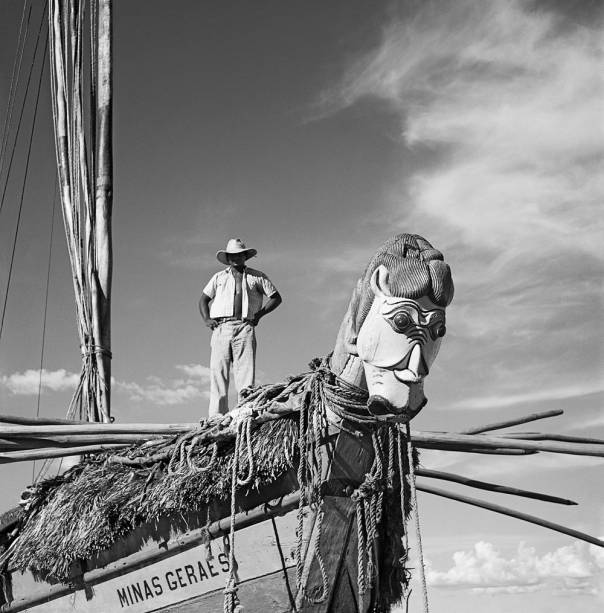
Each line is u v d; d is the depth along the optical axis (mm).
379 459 6859
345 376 6871
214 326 9477
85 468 8258
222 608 7402
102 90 12617
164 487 7398
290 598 7137
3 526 8594
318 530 6922
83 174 11742
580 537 8406
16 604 8305
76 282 11328
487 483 8352
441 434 7375
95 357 11086
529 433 7906
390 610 7371
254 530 7215
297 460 6961
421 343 6418
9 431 7918
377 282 6496
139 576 7715
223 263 9641
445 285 6477
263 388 7273
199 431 7445
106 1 12859
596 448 7203
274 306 9586
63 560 7910
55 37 12305
